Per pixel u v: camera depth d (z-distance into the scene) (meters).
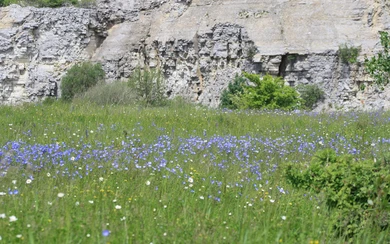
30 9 55.47
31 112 22.88
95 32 55.81
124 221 8.06
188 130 18.91
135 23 55.38
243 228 8.14
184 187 10.29
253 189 10.78
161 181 10.81
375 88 41.81
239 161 13.48
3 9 56.25
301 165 11.55
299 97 39.78
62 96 49.09
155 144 14.52
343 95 42.91
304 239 8.16
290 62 45.25
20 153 12.41
